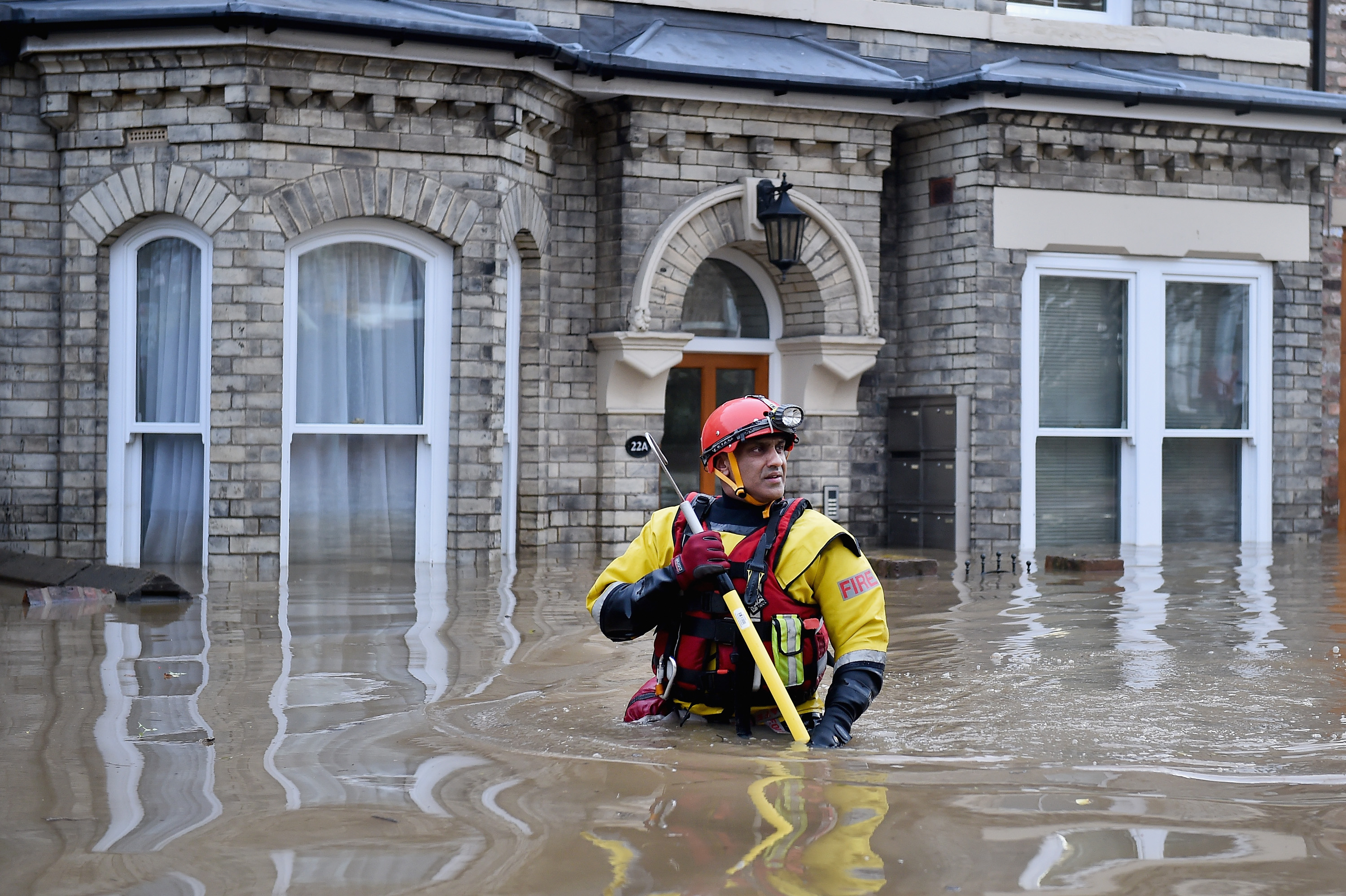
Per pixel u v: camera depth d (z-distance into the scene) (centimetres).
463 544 1148
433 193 1122
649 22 1281
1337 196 1502
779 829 345
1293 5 1480
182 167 1082
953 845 330
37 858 324
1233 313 1435
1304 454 1448
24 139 1121
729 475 477
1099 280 1383
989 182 1308
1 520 1131
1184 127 1356
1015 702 535
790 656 464
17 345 1130
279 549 1089
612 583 482
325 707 530
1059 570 1109
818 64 1282
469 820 355
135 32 1058
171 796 384
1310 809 366
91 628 757
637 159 1238
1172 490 1422
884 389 1405
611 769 413
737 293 1350
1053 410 1370
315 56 1064
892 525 1402
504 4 1222
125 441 1136
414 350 1160
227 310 1073
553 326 1261
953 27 1366
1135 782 396
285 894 296
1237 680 585
